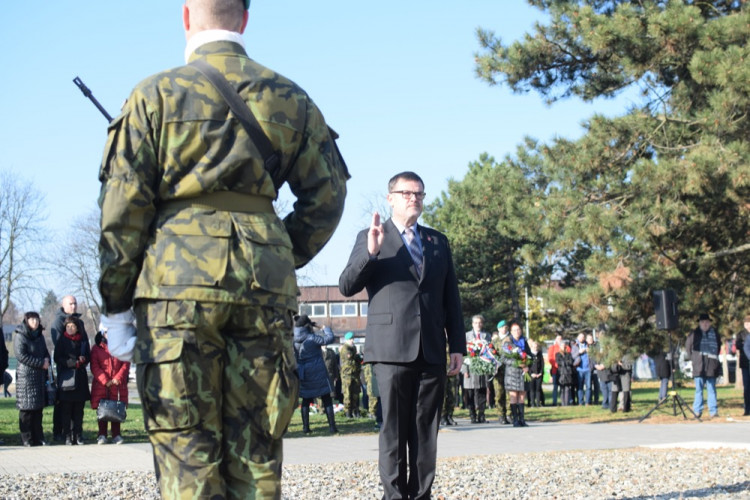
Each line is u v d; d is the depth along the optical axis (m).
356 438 13.20
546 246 19.88
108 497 7.01
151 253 2.90
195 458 2.84
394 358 5.56
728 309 23.09
